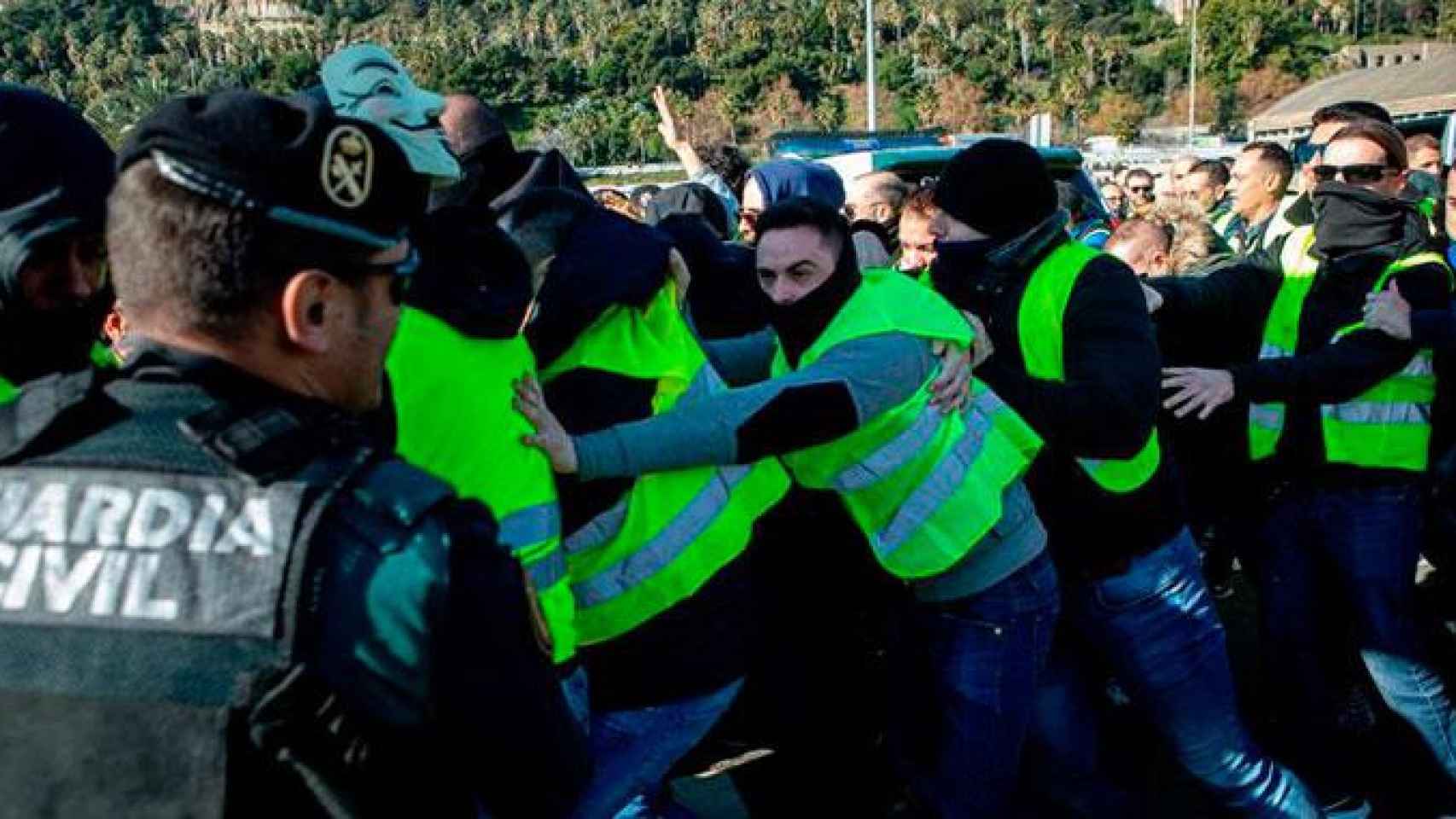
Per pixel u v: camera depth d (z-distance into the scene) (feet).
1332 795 10.89
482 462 6.35
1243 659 14.17
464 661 3.78
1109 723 12.66
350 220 3.95
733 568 7.94
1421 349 10.14
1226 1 294.05
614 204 19.30
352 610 3.55
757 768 11.98
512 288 6.39
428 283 6.19
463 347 6.29
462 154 7.41
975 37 328.70
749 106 313.73
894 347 7.61
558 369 7.13
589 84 324.19
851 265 7.96
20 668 3.52
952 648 8.72
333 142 3.91
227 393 3.86
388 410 5.68
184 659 3.47
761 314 11.02
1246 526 12.37
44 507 3.68
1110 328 8.31
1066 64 315.58
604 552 7.34
